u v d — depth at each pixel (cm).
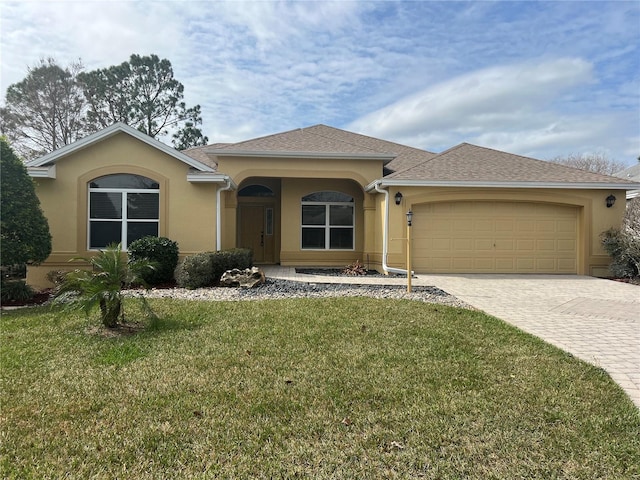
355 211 1614
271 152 1458
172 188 1241
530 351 530
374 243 1527
